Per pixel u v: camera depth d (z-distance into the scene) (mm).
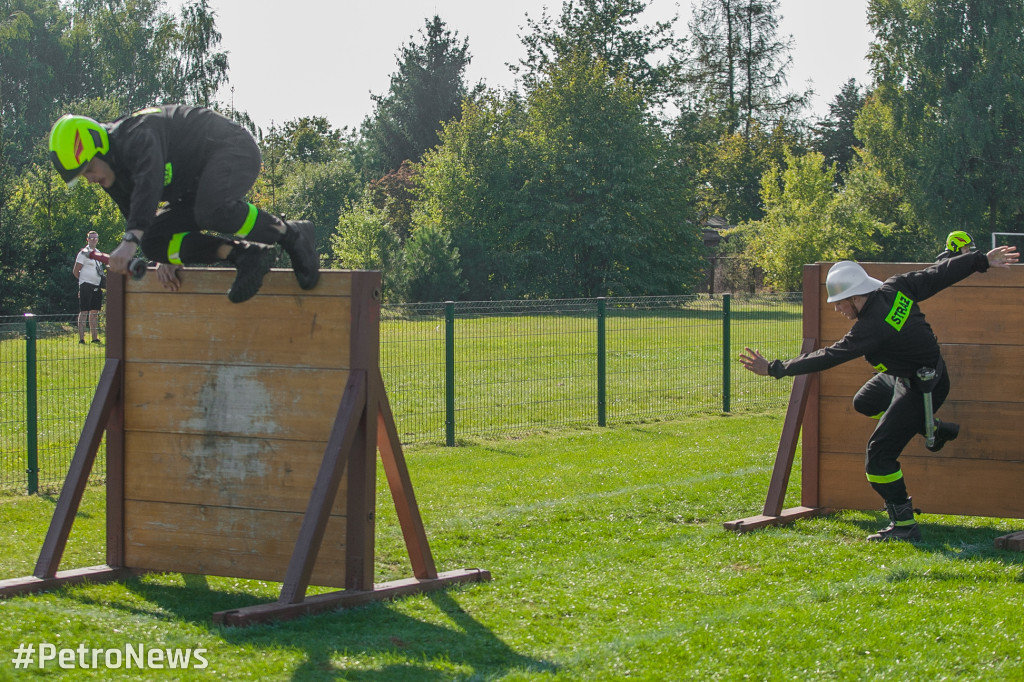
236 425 5785
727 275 53844
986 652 4586
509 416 13203
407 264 35969
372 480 5520
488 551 6734
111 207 31812
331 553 5551
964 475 7340
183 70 58812
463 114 46969
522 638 4891
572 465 9992
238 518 5785
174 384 5934
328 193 52438
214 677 4258
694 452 10766
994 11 47625
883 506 7676
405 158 77062
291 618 5113
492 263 43781
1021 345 7168
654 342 18266
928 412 6582
